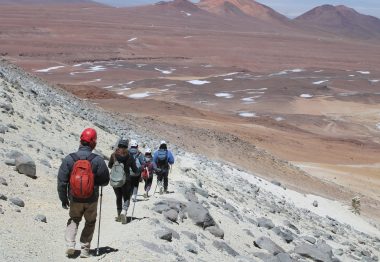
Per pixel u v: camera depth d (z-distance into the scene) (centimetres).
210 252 1187
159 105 6638
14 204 1121
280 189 3278
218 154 3994
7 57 17088
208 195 1902
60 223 1116
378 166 5794
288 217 2425
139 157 1234
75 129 2288
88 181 849
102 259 905
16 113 1908
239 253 1308
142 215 1241
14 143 1578
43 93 2698
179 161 2667
